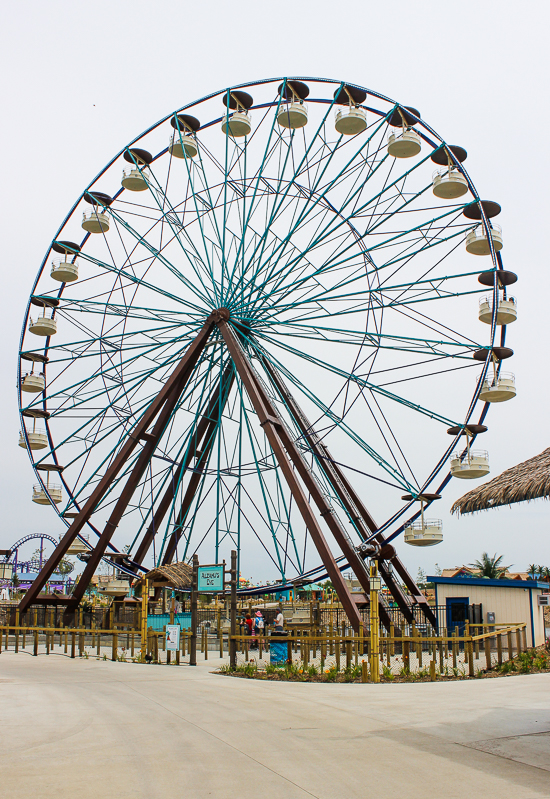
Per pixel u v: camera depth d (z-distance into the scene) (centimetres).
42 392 4103
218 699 1505
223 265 3712
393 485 3244
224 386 4006
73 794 737
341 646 3048
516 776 834
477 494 1326
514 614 3238
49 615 3791
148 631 2662
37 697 1523
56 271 4006
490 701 1455
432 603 4156
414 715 1276
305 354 3581
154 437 3797
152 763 889
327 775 838
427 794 759
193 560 2516
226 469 3791
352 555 3195
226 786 784
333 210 3534
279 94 3506
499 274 3159
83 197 4056
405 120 3356
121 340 3991
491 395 3148
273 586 3625
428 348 3288
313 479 3291
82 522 3784
